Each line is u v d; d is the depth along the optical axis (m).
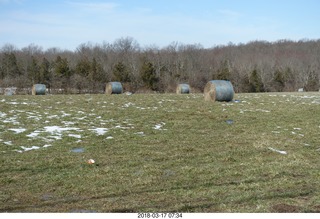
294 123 17.03
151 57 91.81
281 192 7.48
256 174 8.91
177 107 22.69
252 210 6.47
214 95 26.44
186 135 13.90
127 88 66.38
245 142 12.74
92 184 8.12
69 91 59.72
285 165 9.67
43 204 6.91
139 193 7.53
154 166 9.51
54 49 117.50
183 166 9.59
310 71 82.50
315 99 30.88
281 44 127.31
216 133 14.45
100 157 10.44
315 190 7.61
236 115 19.38
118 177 8.59
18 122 15.90
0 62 78.06
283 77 76.81
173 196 7.32
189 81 75.62
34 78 63.78
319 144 12.58
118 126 15.47
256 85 72.19
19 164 9.55
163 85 71.06
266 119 18.20
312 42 124.06
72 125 15.46
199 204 6.84
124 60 91.44
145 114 19.22
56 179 8.42
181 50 107.75
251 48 123.00
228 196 7.28
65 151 11.07
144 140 12.82
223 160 10.27
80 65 72.50
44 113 18.98
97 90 62.66
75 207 6.75
